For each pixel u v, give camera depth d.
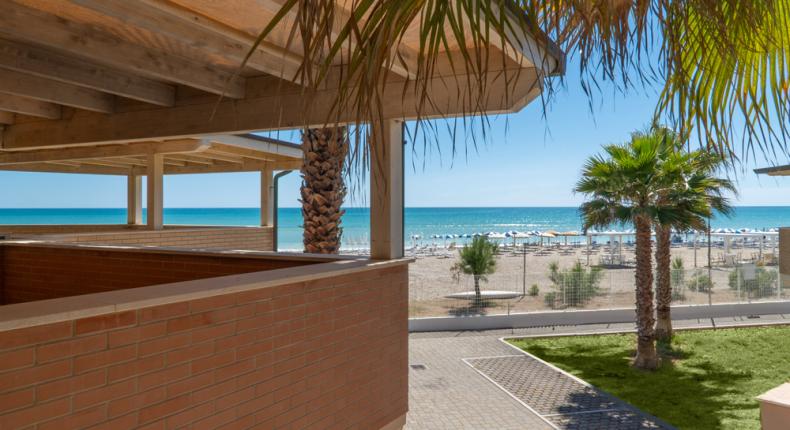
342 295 4.38
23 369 2.32
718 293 17.67
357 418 4.57
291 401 3.80
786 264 7.81
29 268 6.32
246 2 3.45
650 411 8.96
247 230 12.12
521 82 3.90
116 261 5.75
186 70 5.12
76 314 2.45
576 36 1.09
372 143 0.89
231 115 5.73
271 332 3.62
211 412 3.16
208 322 3.15
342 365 4.38
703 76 1.21
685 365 11.73
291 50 4.09
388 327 5.06
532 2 0.99
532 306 16.45
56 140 6.84
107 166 14.61
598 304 16.62
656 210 10.59
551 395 9.23
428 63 0.92
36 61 4.83
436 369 10.83
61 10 4.02
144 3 3.36
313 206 8.59
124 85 5.57
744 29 1.16
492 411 8.36
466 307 16.36
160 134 6.16
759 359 12.03
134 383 2.74
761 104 1.38
